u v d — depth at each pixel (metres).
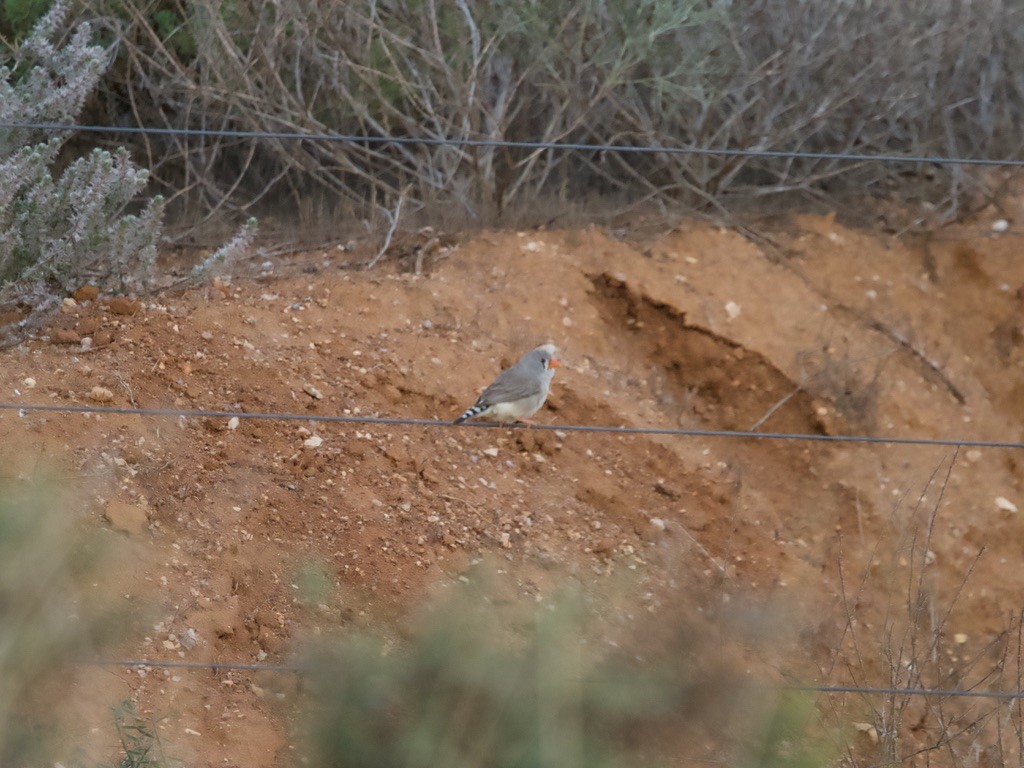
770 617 12.80
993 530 20.58
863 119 25.69
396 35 23.47
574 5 23.42
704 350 21.61
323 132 23.14
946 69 26.53
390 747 7.59
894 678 14.55
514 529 16.52
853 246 25.11
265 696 12.97
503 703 7.58
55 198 17.23
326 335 18.58
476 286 20.91
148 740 11.29
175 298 18.56
